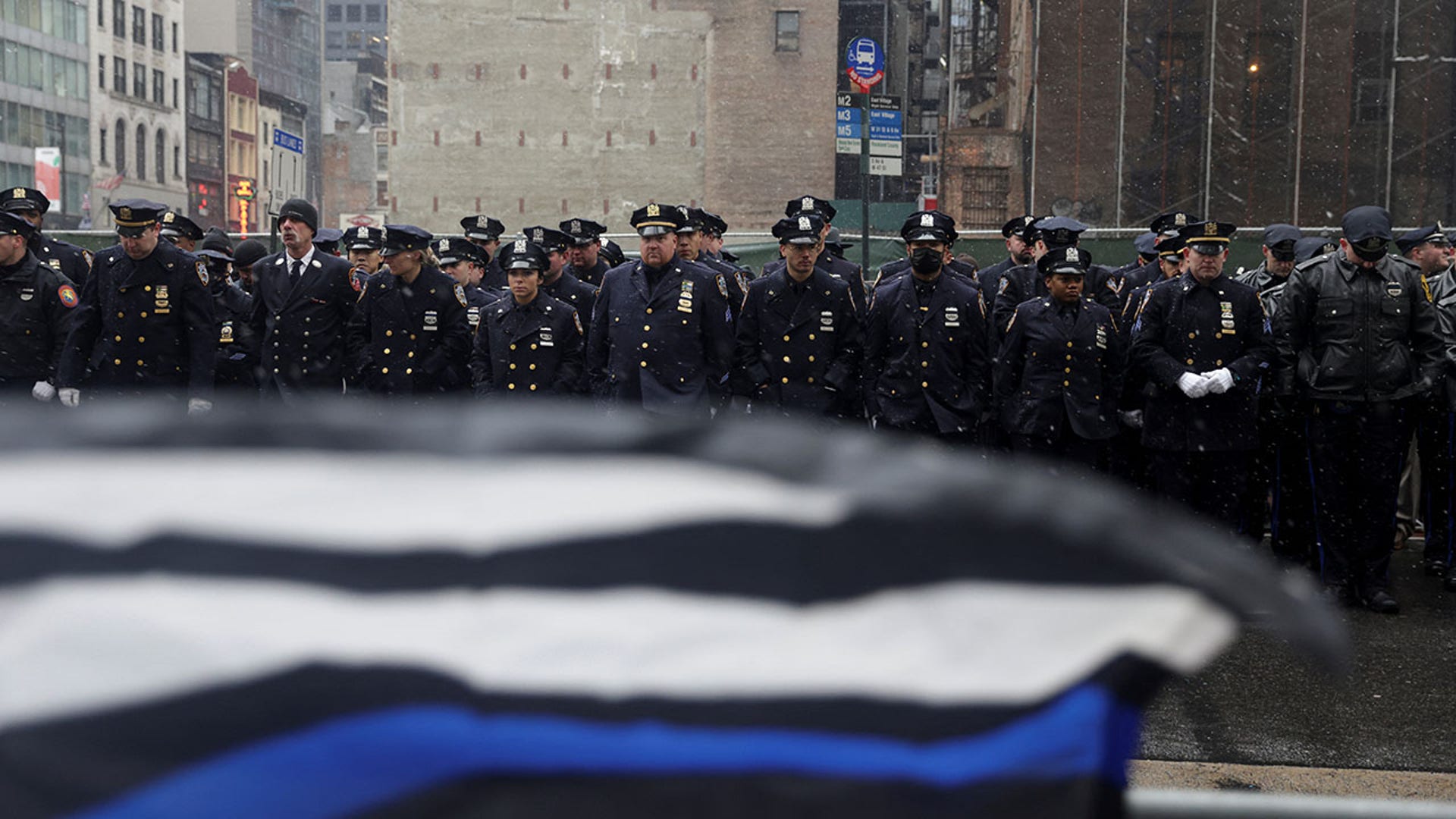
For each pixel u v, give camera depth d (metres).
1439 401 9.00
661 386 8.54
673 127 58.28
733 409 8.70
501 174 58.72
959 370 8.71
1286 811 1.23
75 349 9.86
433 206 58.78
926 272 8.66
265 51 117.75
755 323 8.79
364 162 132.50
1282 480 9.70
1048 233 10.09
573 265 11.98
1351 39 32.91
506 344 9.48
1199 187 33.41
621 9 58.28
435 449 0.55
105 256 9.98
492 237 12.96
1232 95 33.22
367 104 152.00
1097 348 8.65
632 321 8.64
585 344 9.62
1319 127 33.09
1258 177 33.28
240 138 110.56
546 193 58.66
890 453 0.58
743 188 58.00
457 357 10.09
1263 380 9.44
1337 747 5.39
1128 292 10.98
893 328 8.68
